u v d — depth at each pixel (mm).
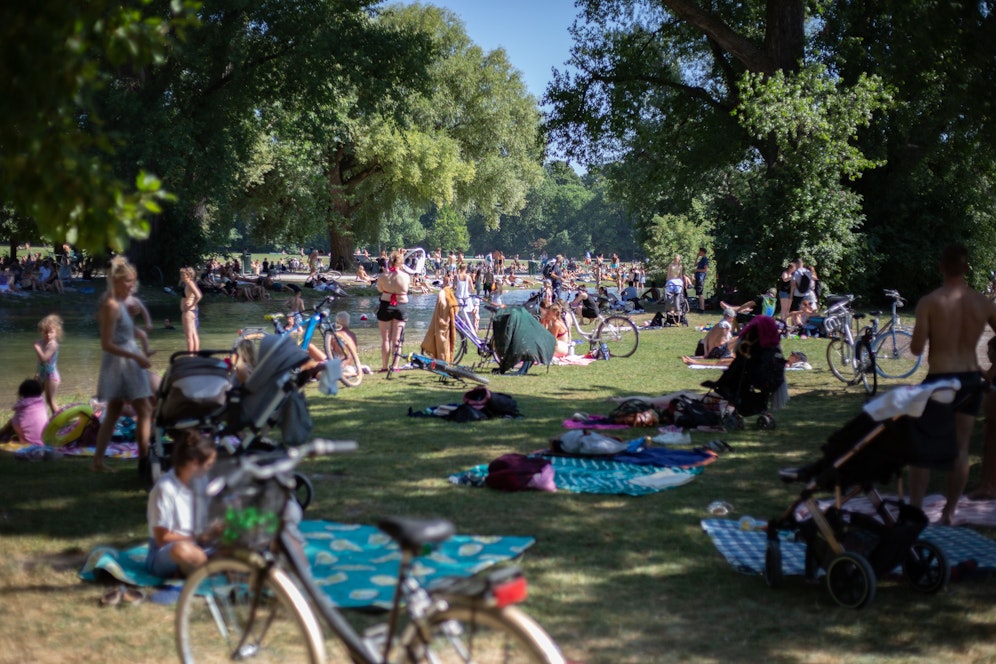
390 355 16500
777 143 31109
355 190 58500
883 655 4848
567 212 181875
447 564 6117
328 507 7629
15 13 4648
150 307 34812
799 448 10250
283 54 35344
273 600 3906
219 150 36656
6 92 4715
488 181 63906
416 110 57062
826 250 30016
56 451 9625
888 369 16641
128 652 4750
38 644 4867
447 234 154000
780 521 5938
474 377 14797
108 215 4621
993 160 27219
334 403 13133
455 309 16344
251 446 7547
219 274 45031
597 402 13367
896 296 16812
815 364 18297
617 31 35750
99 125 4797
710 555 6531
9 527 7031
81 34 4672
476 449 10031
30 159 4652
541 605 5504
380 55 35406
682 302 27031
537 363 16609
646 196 53062
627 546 6711
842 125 29125
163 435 8578
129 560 6184
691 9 31094
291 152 48594
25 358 19031
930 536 6836
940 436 5715
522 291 56625
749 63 31312
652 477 8719
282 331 13734
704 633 5133
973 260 33781
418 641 3381
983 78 12781
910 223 33594
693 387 15000
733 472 9117
